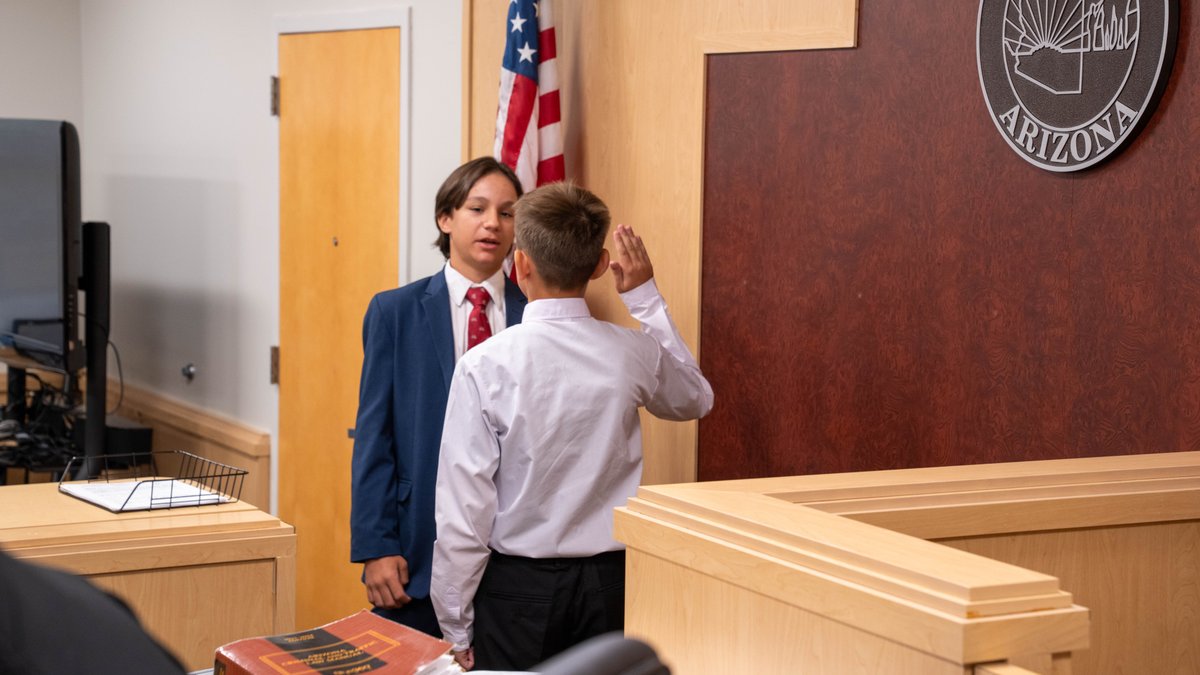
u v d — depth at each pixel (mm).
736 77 2830
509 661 2125
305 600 4484
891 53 2545
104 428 4727
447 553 2104
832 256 2666
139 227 5730
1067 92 2191
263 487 4676
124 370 5973
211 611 1847
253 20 4680
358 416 2479
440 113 3781
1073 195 2217
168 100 5387
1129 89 2086
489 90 3334
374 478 2436
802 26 2688
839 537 1305
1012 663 1102
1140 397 2113
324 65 4277
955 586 1120
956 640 1086
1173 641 1784
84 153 6258
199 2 5078
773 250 2777
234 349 4930
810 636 1266
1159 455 1929
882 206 2570
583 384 2115
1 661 524
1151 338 2090
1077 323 2219
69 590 578
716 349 2895
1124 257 2133
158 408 5477
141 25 5605
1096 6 2137
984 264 2385
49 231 4438
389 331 2488
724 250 2869
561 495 2100
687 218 2914
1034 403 2301
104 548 1756
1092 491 1726
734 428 2869
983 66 2346
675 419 2406
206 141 5082
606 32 3082
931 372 2490
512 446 2096
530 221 2150
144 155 5633
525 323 2168
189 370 5289
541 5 3039
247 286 4820
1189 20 2018
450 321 2500
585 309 2191
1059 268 2248
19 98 6098
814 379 2711
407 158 3916
